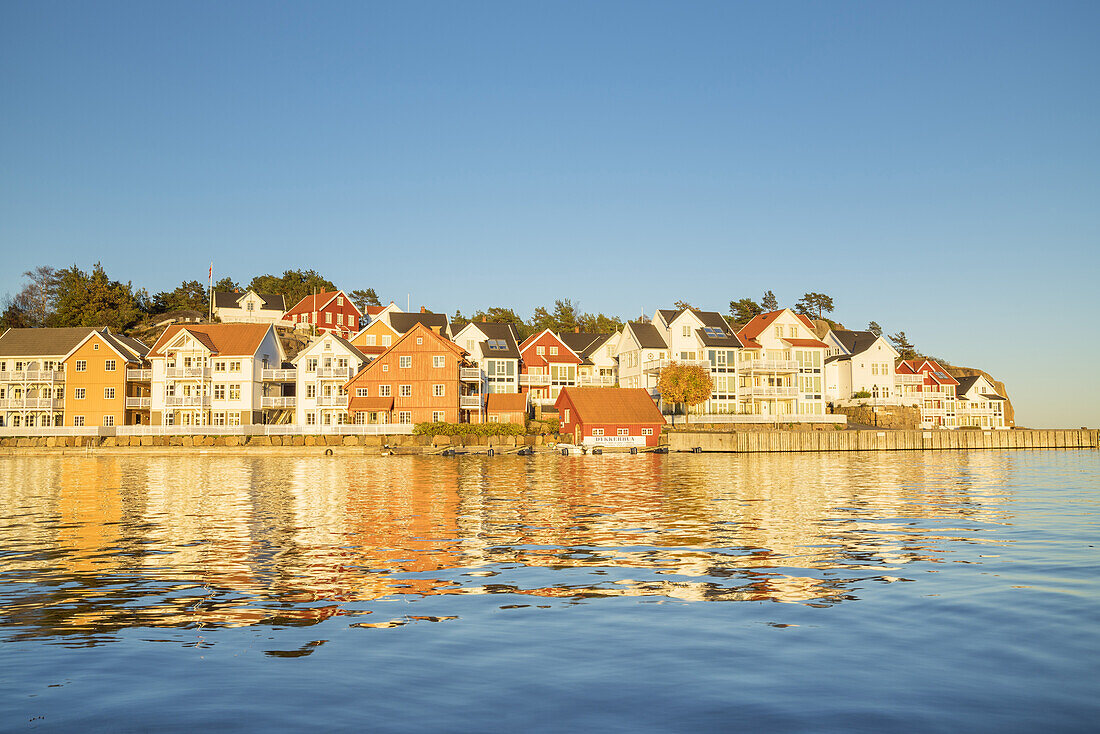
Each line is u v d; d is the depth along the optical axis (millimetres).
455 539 24172
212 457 78438
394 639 13477
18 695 10969
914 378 112688
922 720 10023
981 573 18672
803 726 9844
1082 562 20062
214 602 16078
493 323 113125
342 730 9812
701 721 10031
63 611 15344
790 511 31094
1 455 82188
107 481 48031
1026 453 86562
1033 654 12547
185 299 151375
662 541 23562
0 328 128000
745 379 106000
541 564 20000
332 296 136875
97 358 95438
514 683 11367
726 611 15211
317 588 17328
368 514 30484
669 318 108938
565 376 113062
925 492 39281
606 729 9805
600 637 13539
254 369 94875
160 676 11703
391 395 90812
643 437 85562
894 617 14727
